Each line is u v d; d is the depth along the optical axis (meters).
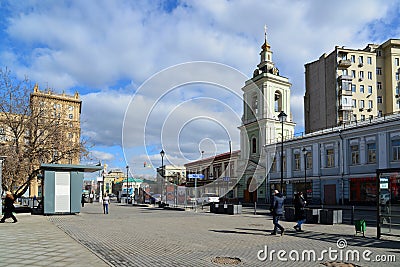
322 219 16.39
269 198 40.84
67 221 17.67
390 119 28.16
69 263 7.70
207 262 7.94
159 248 9.71
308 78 63.78
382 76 61.91
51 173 21.64
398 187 11.53
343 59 58.53
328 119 58.47
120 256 8.54
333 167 33.41
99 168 22.50
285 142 39.16
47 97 26.58
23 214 21.36
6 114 24.27
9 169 22.73
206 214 23.38
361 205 30.19
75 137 27.00
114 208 33.53
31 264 7.61
